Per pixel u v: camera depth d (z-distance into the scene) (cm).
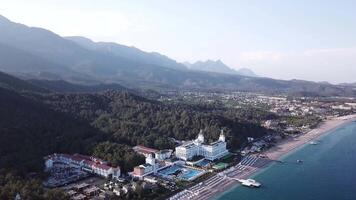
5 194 16612
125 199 18388
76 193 18850
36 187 17875
